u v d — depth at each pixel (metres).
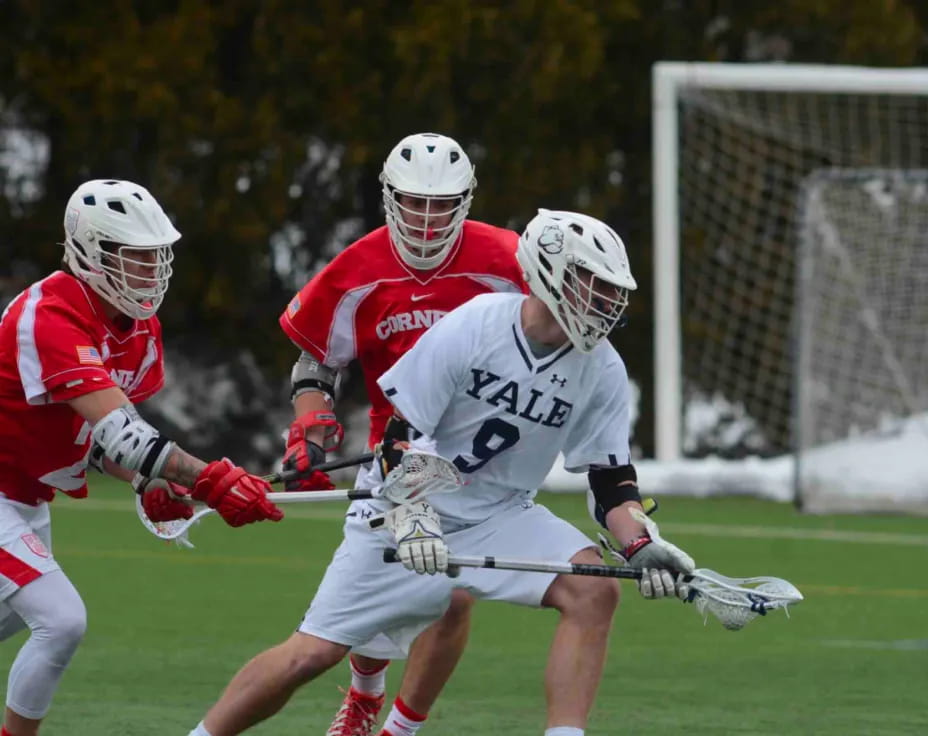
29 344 17.73
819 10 68.81
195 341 70.81
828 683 25.02
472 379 17.64
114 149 67.00
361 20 66.00
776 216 65.88
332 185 69.38
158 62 65.31
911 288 57.28
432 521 17.17
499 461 18.16
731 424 69.94
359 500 18.44
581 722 17.44
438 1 65.56
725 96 59.09
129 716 22.09
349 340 21.47
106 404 17.67
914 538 44.00
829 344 57.03
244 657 26.67
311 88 66.88
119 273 17.89
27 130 69.50
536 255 17.11
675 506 51.19
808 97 64.62
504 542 18.25
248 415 71.25
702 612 17.52
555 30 66.00
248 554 39.81
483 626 29.67
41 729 21.23
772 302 66.94
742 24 69.88
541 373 17.62
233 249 67.75
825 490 50.38
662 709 22.98
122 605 32.03
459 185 20.58
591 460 18.27
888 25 68.75
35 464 18.36
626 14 67.19
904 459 51.47
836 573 37.59
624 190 70.56
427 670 20.03
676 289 51.69
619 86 69.38
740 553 40.91
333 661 18.09
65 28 66.00
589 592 17.78
